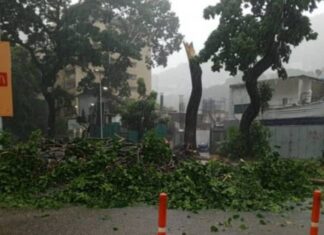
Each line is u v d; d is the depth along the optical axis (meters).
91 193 10.18
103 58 38.56
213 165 11.70
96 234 7.11
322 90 45.78
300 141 31.28
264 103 27.72
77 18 33.47
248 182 11.05
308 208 9.74
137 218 8.31
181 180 10.55
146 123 40.84
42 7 34.91
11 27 34.34
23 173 10.84
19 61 47.69
